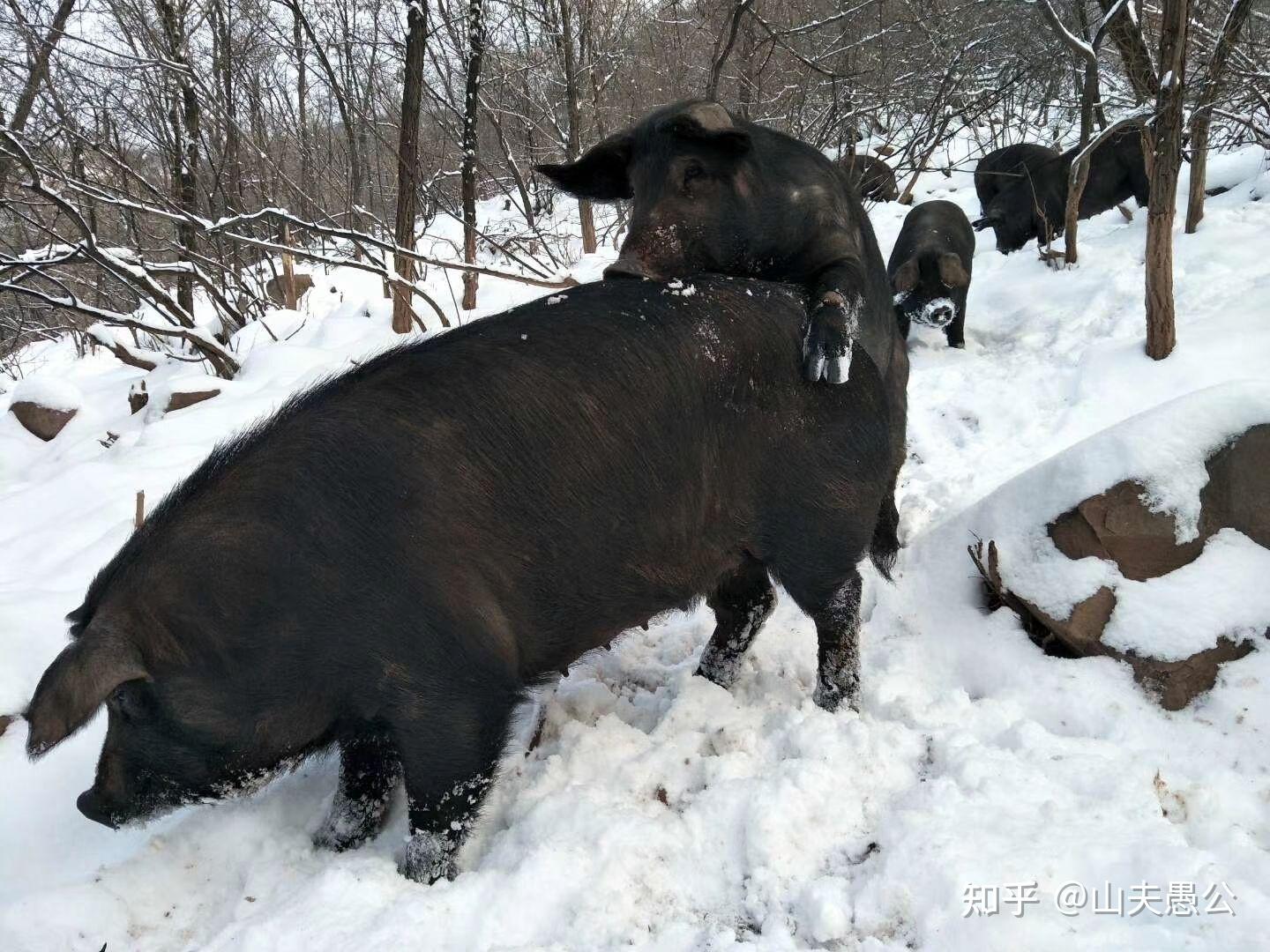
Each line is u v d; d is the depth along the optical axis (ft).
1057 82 47.19
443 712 8.74
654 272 10.49
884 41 40.55
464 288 32.01
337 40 46.37
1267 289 22.09
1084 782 9.59
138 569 8.50
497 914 8.76
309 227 22.56
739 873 9.22
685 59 50.96
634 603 9.64
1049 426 19.49
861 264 11.10
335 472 8.59
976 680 12.16
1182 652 11.02
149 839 10.03
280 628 8.38
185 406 25.03
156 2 36.65
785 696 12.11
